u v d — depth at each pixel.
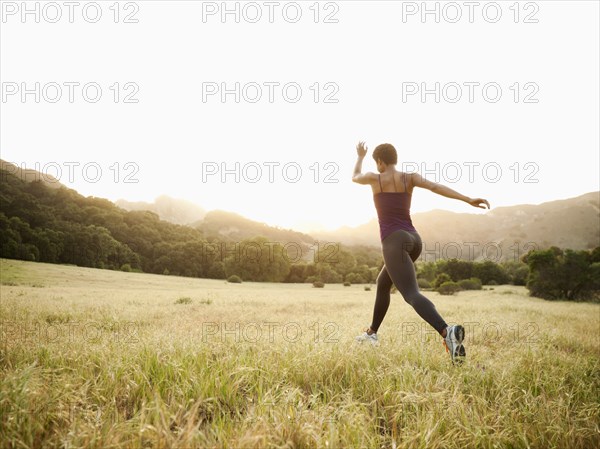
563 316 9.33
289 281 68.88
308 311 9.41
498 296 33.78
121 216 82.75
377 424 2.06
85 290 22.36
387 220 3.51
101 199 88.69
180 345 3.28
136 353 2.99
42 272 41.06
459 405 2.03
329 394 2.44
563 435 1.82
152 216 92.06
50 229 64.44
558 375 2.88
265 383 2.53
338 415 1.95
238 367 2.58
